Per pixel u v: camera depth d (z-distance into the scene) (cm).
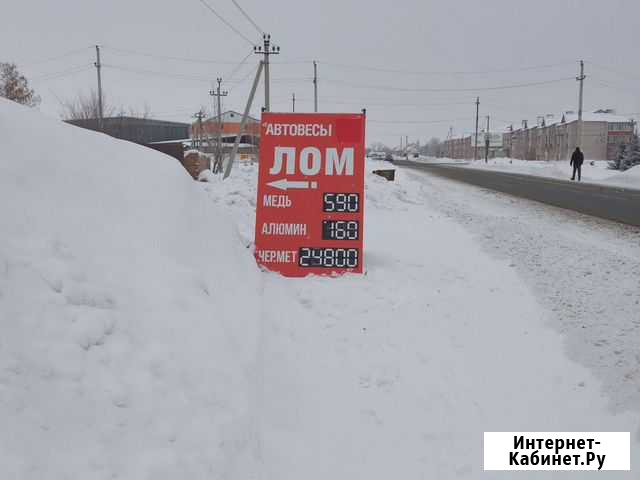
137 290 388
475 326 606
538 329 611
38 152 434
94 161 491
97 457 278
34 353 296
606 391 474
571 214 1628
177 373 351
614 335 590
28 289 322
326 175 743
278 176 745
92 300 351
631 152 5422
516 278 809
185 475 298
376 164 3409
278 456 362
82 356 315
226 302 488
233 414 358
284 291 641
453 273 809
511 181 3406
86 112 4391
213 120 6141
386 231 1123
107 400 306
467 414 440
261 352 461
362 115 745
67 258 363
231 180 1341
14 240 344
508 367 517
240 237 730
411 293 682
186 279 440
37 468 253
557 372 510
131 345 346
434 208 1662
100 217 427
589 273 843
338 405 438
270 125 749
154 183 537
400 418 430
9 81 3712
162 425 316
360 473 365
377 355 518
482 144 13425
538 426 428
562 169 4612
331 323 571
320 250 740
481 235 1165
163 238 470
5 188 374
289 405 420
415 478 366
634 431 418
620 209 1762
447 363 516
